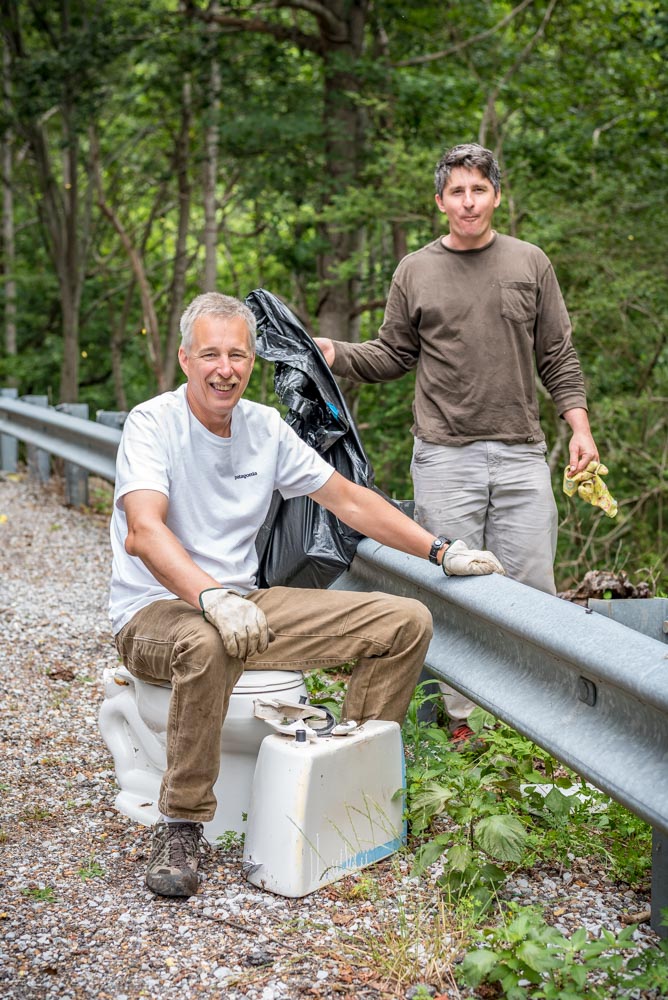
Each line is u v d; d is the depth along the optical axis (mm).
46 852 3066
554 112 14039
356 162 15328
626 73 13820
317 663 3207
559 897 2803
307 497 3838
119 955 2521
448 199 4043
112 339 26688
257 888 2854
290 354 4012
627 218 11742
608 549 10367
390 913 2719
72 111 18797
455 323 4102
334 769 2852
